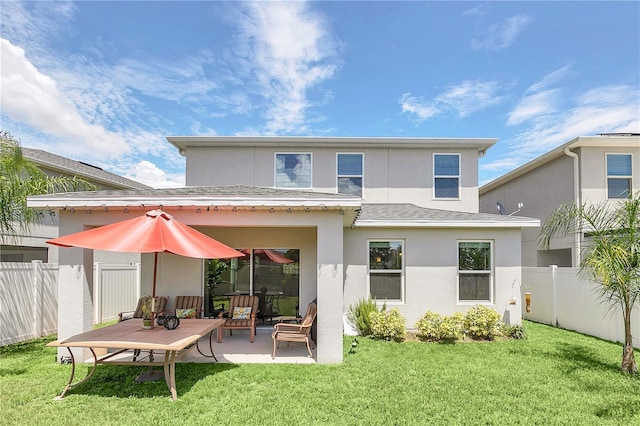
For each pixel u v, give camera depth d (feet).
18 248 44.29
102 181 58.34
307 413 17.98
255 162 48.39
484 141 47.52
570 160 48.29
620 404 19.42
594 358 27.66
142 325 24.52
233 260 38.50
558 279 40.32
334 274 26.48
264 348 30.32
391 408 18.63
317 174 48.24
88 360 26.22
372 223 37.22
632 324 31.14
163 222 21.75
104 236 20.39
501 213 49.62
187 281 36.55
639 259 23.81
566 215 28.12
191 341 20.56
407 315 37.86
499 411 18.52
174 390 19.63
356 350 29.48
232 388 21.03
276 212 26.91
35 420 17.13
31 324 33.09
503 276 37.65
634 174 46.60
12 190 29.43
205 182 48.21
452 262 38.11
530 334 36.06
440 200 48.24
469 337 34.14
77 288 26.08
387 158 48.55
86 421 17.06
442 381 22.44
